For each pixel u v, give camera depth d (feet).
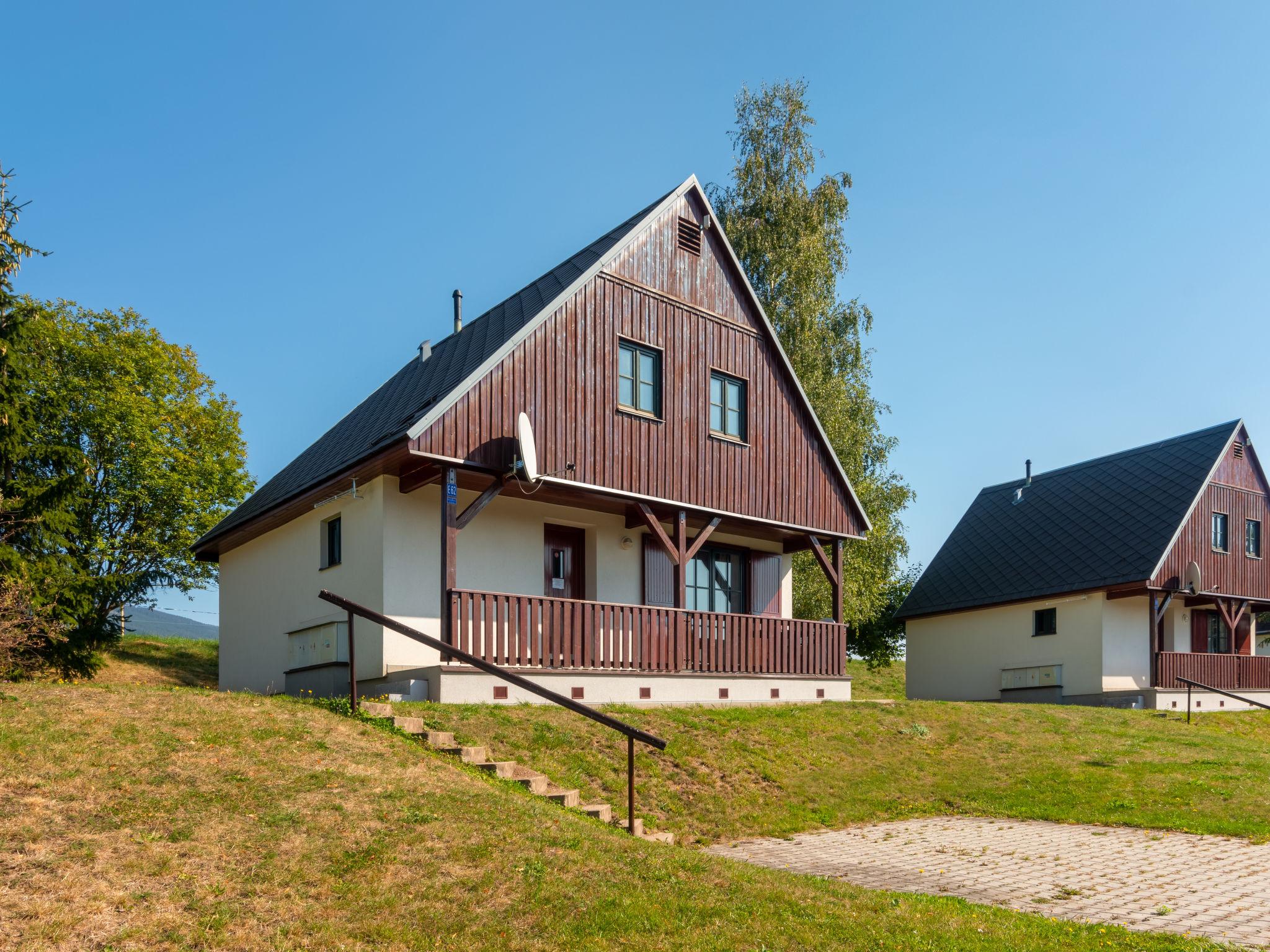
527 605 47.06
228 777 26.30
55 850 21.07
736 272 60.59
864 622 102.73
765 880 24.85
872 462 97.86
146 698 32.17
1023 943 22.18
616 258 53.78
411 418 47.44
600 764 38.37
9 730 27.14
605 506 56.29
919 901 25.13
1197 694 88.89
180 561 93.91
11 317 64.80
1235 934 24.26
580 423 50.60
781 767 43.42
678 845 32.53
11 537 62.75
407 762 30.01
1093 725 59.00
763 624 58.08
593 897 21.93
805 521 62.39
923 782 44.60
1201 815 39.70
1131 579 83.61
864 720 53.52
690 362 56.95
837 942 21.04
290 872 21.57
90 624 67.92
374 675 48.78
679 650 53.26
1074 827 38.24
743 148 96.48
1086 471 104.68
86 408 89.15
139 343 93.45
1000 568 98.53
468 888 21.83
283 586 60.03
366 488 51.11
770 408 61.41
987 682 96.12
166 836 22.44
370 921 19.97
